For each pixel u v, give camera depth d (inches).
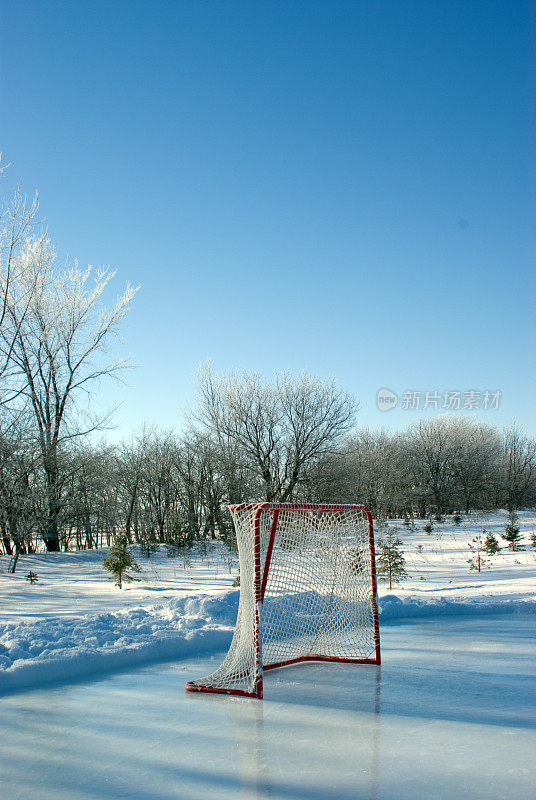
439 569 681.0
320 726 171.3
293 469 1279.5
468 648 285.9
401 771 136.6
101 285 893.8
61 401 864.9
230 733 165.6
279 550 288.0
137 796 124.4
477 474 1859.0
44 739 160.7
